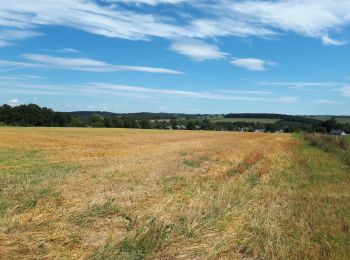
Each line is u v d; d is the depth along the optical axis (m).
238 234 8.45
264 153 32.31
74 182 14.62
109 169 18.70
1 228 8.38
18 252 7.14
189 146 39.88
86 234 8.30
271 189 14.52
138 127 124.31
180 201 11.73
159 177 16.67
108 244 7.47
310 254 7.37
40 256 6.97
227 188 14.02
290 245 7.88
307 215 10.39
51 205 10.59
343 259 7.19
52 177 15.60
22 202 10.62
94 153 28.05
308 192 14.04
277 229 8.80
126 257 6.96
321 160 26.53
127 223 9.21
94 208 10.28
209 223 9.03
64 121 115.06
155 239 7.70
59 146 34.56
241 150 35.12
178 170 19.44
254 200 12.20
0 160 21.95
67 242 7.75
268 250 7.56
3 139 41.81
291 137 71.69
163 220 9.07
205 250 7.50
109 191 13.17
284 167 22.20
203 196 12.32
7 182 13.98
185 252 7.42
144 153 29.48
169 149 34.59
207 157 26.86
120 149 33.12
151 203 11.37
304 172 19.95
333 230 9.02
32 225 8.73
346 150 34.59
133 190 13.50
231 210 10.34
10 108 109.56
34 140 41.88
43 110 113.44
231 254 7.46
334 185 15.75
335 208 11.40
